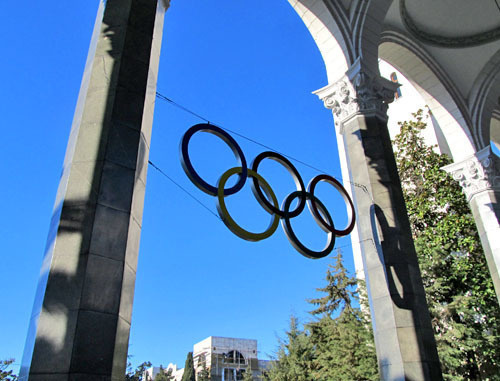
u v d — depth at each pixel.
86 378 4.54
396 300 9.18
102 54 6.80
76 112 6.70
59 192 5.93
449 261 18.02
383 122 11.59
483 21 15.79
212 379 54.44
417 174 20.03
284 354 26.59
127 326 5.38
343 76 12.10
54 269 5.10
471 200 16.25
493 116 19.64
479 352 16.77
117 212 5.64
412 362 8.53
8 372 12.12
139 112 6.47
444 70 16.89
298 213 8.95
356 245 23.97
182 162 7.52
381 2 12.81
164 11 8.69
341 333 19.25
